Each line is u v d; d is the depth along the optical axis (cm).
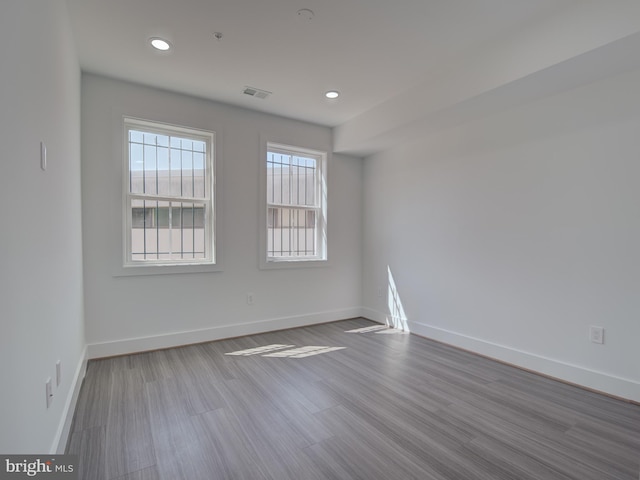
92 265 296
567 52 208
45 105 149
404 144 404
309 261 425
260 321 390
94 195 296
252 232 381
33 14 131
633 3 181
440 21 222
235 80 305
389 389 249
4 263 98
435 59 270
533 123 280
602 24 192
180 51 258
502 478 157
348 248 461
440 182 362
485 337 319
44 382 140
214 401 229
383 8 209
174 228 343
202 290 351
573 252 257
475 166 326
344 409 220
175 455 172
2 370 95
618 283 235
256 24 225
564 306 263
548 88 252
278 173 411
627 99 228
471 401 231
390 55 263
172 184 342
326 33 236
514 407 223
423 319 382
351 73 292
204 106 347
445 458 171
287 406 223
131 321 315
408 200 401
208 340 355
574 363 257
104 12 212
